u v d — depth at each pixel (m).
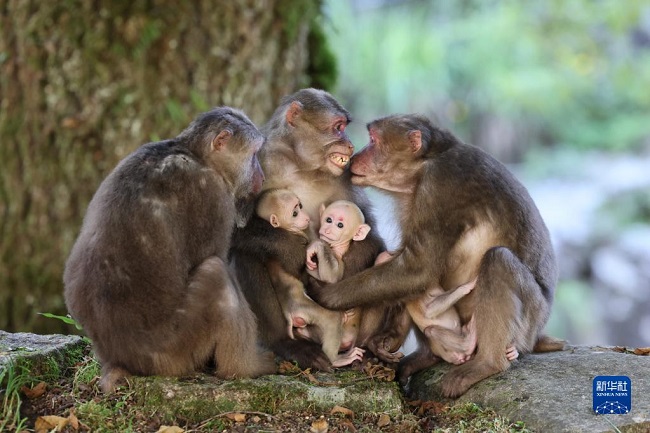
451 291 10.84
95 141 15.12
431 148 11.31
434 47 37.31
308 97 11.34
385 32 36.94
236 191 10.33
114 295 9.63
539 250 11.23
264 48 15.86
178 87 15.11
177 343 9.72
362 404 10.02
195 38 15.18
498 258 10.56
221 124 10.24
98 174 15.17
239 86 15.53
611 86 42.25
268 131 11.42
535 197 38.75
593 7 38.66
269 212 10.82
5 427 9.25
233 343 9.84
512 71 39.38
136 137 15.05
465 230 10.91
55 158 15.23
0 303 15.50
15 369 10.12
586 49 39.47
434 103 40.34
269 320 10.87
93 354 11.05
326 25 27.88
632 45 43.25
